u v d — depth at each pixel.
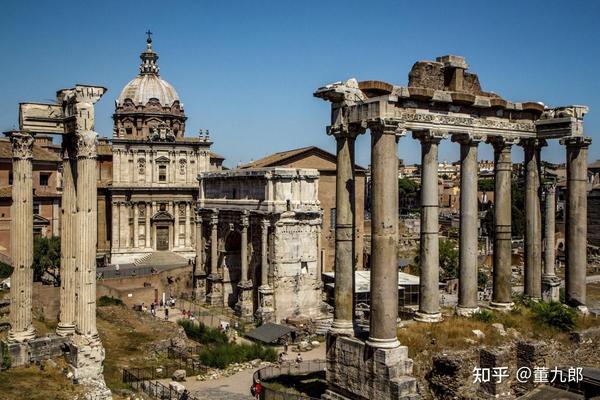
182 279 95.00
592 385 33.66
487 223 134.75
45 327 47.91
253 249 83.00
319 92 33.28
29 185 37.56
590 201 125.44
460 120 36.91
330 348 33.62
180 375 49.09
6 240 82.38
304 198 81.81
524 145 42.12
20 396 32.06
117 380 43.97
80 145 35.97
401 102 34.41
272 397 38.28
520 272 102.69
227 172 87.94
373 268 31.06
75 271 36.88
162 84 121.12
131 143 108.88
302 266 81.38
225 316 82.06
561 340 36.75
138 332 59.53
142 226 110.00
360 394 31.44
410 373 30.62
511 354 33.91
